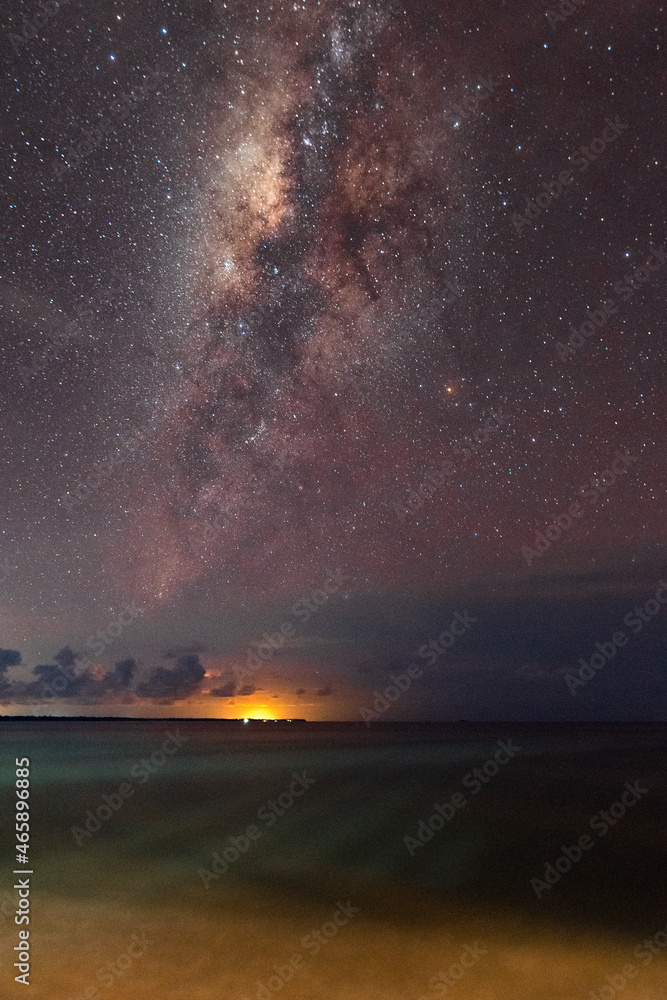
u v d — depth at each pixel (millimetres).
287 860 13469
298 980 7066
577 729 134250
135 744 62375
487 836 16312
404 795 24297
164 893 10773
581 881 11867
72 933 8648
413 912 9820
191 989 6773
